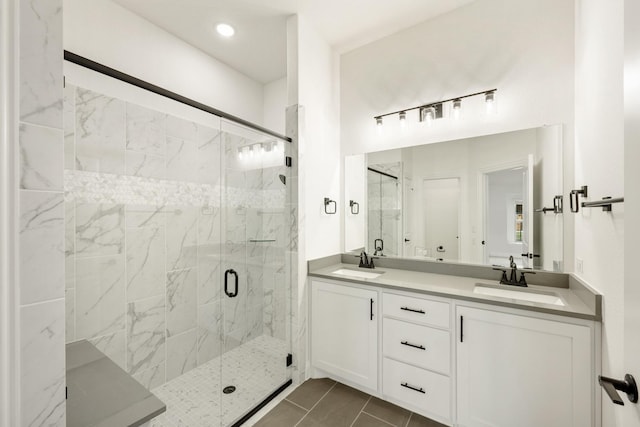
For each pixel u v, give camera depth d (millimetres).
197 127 2430
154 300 2070
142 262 2002
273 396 1949
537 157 1837
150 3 1992
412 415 1755
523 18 1899
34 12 682
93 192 1760
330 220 2588
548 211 1794
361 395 1967
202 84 2562
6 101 644
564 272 1736
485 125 2045
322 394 1984
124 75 1163
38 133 689
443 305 1641
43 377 696
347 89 2709
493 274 1970
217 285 2518
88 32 1821
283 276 2223
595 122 1343
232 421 1710
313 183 2361
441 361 1647
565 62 1763
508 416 1447
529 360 1396
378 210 2535
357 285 1975
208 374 2256
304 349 2186
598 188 1292
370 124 2584
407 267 2348
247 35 2387
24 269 667
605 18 1220
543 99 1830
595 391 1247
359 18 2238
